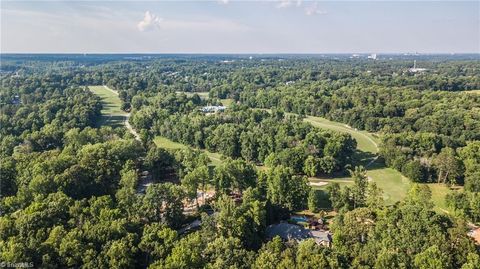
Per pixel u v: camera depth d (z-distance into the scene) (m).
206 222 123.44
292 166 195.25
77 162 164.25
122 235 111.19
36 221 112.75
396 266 101.50
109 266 100.69
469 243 106.69
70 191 146.50
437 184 185.12
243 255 106.19
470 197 147.88
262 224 129.75
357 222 120.94
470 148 194.88
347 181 190.00
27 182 149.00
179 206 137.88
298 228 135.38
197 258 102.50
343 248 112.75
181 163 185.12
